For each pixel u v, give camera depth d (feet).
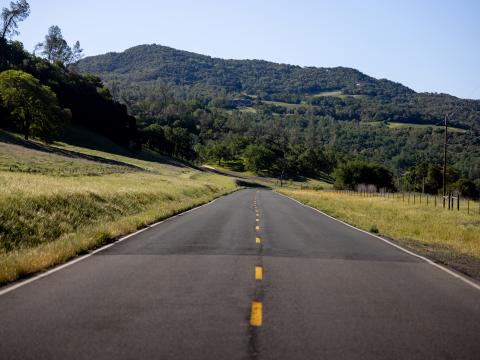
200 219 76.02
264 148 587.68
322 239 53.93
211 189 206.28
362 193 253.03
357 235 59.62
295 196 201.36
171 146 578.66
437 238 60.03
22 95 284.61
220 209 102.99
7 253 36.99
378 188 376.07
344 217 89.04
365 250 46.03
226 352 17.42
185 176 311.27
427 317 22.85
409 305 25.13
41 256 34.83
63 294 25.95
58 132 309.22
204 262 36.70
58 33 583.17
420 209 119.03
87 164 224.12
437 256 44.37
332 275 32.81
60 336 19.02
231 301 24.90
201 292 26.81
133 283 28.91
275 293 26.96
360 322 21.66
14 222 44.19
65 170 173.99
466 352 18.04
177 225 65.41
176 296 25.77
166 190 131.75
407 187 430.61
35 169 156.97
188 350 17.57
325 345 18.42
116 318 21.53
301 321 21.54
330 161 644.69
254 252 42.39
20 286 27.86
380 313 23.34
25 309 22.88
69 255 38.17
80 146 357.61
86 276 30.89
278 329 20.29
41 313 22.22
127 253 40.60
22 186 66.64
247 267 34.94
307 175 608.19
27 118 289.33
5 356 16.89
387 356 17.42
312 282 30.25
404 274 34.14
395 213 105.09
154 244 46.29
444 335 20.08
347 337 19.45
